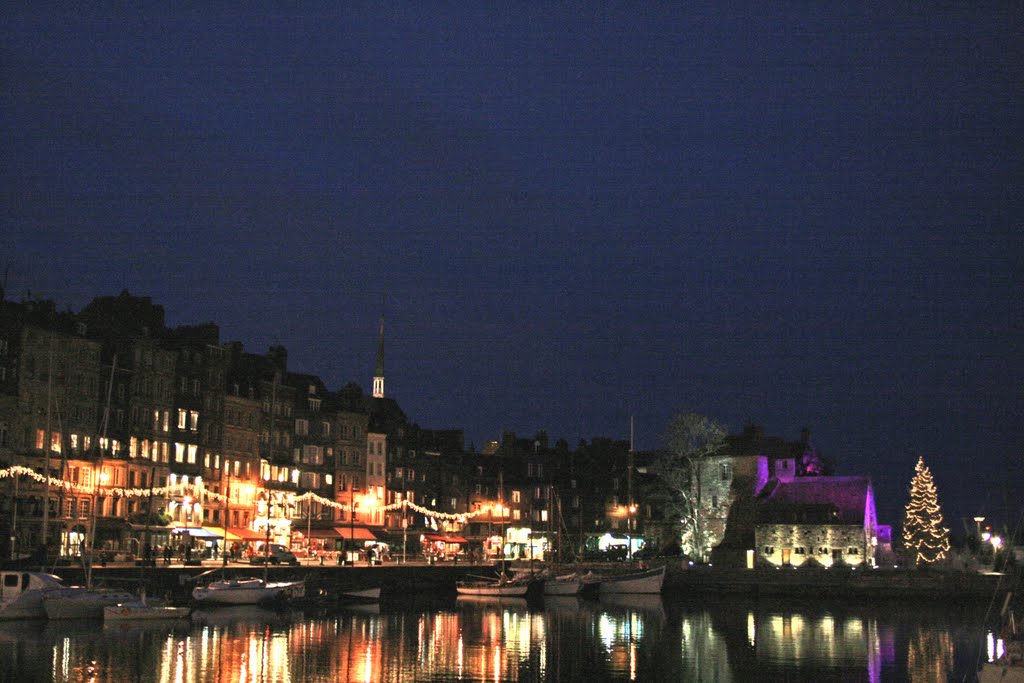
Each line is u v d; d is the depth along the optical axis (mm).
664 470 133750
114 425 111500
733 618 91688
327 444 139000
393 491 148250
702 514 132125
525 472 165500
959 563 122125
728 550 128750
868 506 128375
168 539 114062
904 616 93438
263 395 132250
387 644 71000
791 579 115500
